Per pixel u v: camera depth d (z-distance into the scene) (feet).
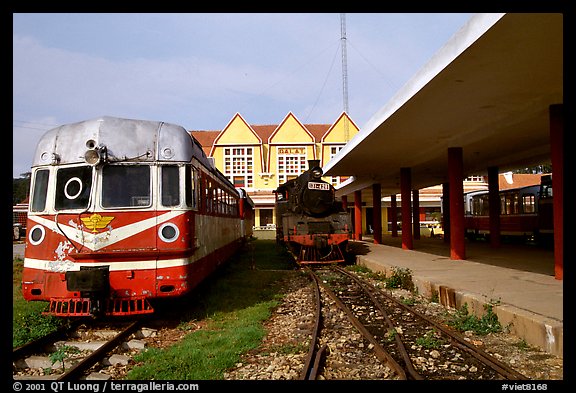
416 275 34.27
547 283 28.99
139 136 23.72
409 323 23.58
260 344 19.89
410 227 63.57
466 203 92.84
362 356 18.10
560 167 29.91
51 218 22.53
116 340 19.52
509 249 58.80
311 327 22.72
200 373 15.75
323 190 53.01
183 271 22.94
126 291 21.90
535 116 35.01
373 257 51.21
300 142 140.56
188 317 24.59
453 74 26.37
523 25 20.17
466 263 42.14
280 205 67.82
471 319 22.98
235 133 140.26
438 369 16.38
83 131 23.39
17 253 68.95
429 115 35.96
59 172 23.21
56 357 17.76
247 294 31.71
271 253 68.13
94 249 21.97
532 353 17.97
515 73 26.30
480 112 35.22
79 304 22.22
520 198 69.56
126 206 22.76
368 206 135.23
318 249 51.90
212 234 33.09
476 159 57.98
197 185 26.73
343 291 34.37
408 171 65.16
